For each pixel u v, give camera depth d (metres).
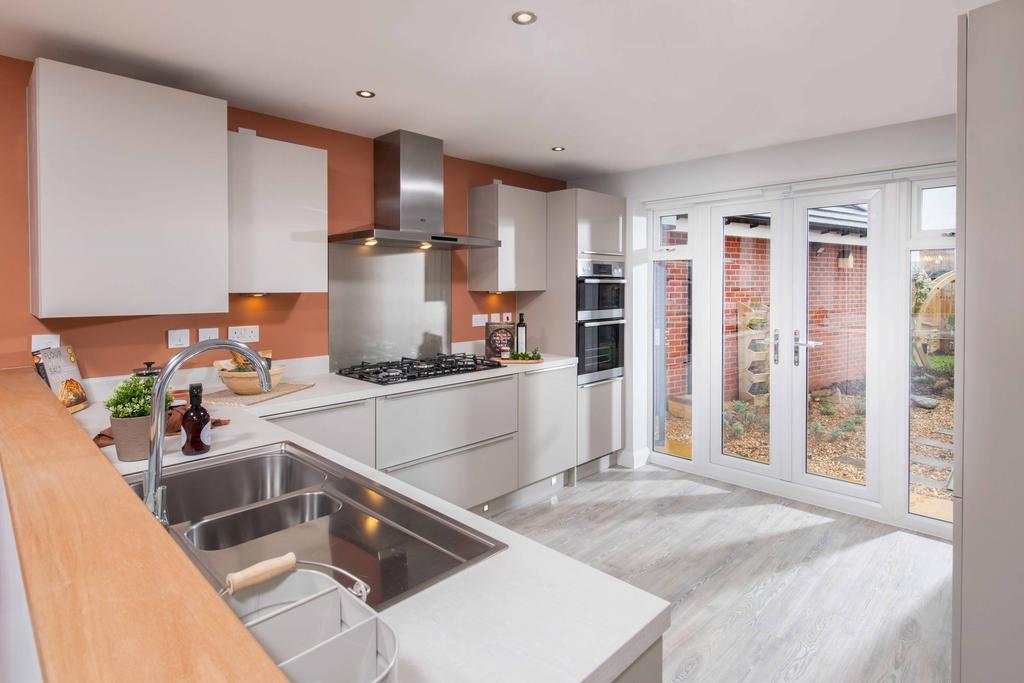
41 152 2.14
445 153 4.04
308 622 0.77
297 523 1.49
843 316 3.74
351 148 3.54
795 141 3.75
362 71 2.56
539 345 4.51
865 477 3.71
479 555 1.13
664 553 3.22
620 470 4.68
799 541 3.35
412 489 1.49
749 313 4.17
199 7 1.99
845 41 2.29
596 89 2.79
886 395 3.57
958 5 1.99
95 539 0.78
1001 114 1.41
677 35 2.22
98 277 2.28
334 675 0.67
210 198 2.55
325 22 2.11
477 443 3.59
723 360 4.33
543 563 1.10
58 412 1.61
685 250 4.48
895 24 2.14
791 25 2.15
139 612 0.59
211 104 2.54
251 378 2.74
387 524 1.31
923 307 3.45
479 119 3.26
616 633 0.87
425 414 3.29
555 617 0.92
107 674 0.49
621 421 4.72
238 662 0.51
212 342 1.36
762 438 4.17
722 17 2.08
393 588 1.04
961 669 1.51
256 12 2.03
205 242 2.54
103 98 2.27
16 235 2.40
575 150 3.97
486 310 4.44
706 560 3.13
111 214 2.30
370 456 3.04
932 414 3.45
